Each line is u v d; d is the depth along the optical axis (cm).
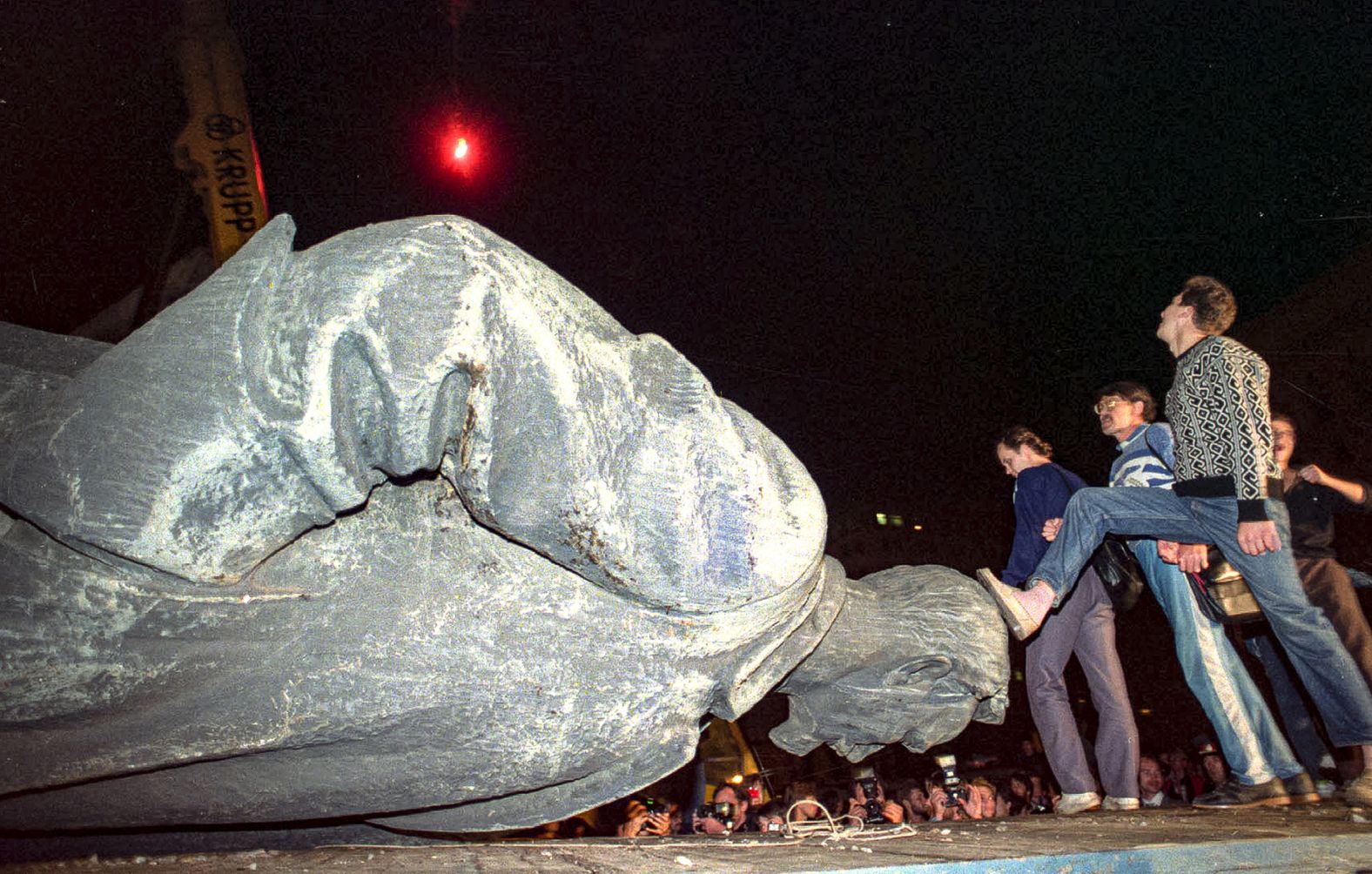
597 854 260
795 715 352
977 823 368
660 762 274
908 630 341
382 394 217
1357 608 458
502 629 252
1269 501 403
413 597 249
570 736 261
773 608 262
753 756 1059
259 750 242
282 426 219
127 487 220
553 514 229
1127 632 1413
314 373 217
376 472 239
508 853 267
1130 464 480
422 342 215
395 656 245
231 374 224
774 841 304
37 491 220
